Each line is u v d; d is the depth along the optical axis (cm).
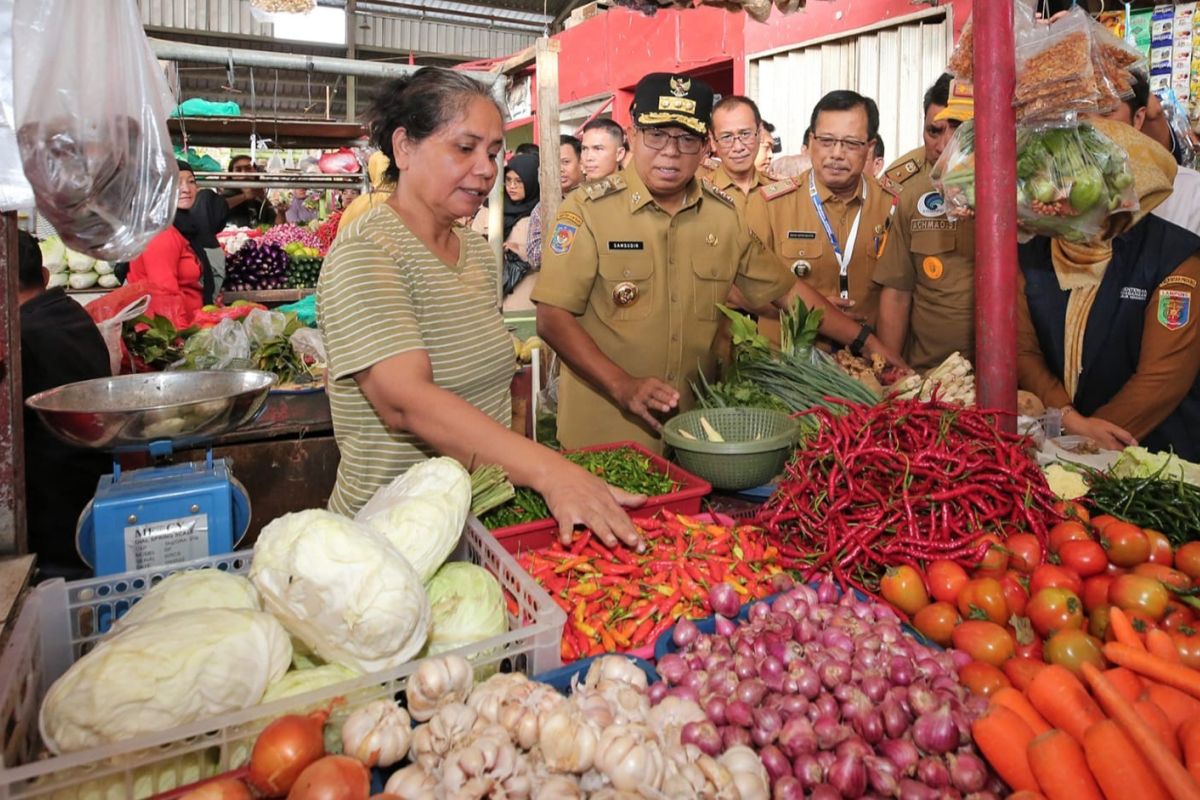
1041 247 297
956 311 321
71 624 130
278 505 318
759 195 374
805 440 180
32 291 257
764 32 585
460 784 93
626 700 107
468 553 159
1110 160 177
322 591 111
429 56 1359
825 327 296
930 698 110
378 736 99
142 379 169
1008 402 189
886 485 164
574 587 152
